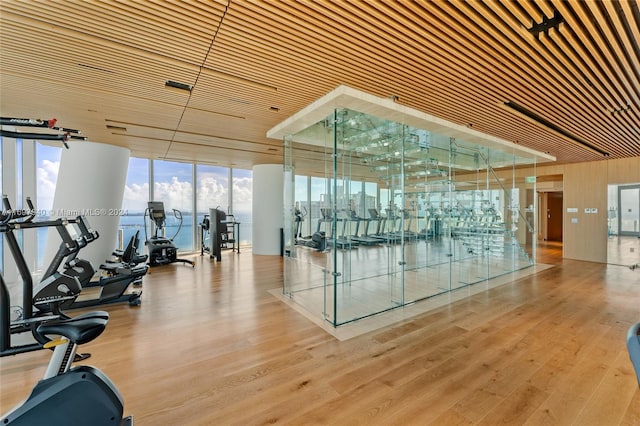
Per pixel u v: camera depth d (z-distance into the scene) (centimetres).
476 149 591
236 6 217
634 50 255
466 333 317
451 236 552
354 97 319
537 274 610
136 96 380
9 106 412
